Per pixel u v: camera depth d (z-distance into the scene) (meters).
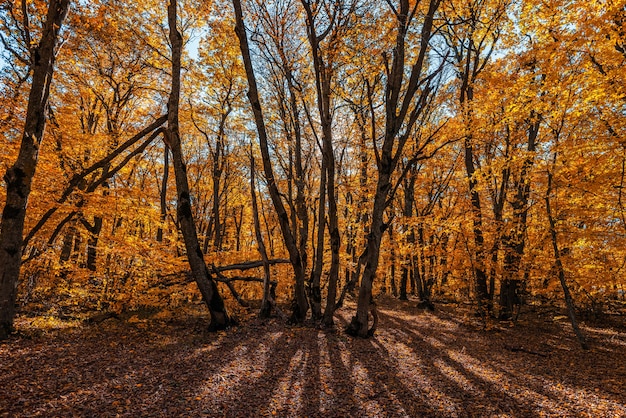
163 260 10.27
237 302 13.23
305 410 5.19
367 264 10.08
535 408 5.66
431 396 6.04
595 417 5.34
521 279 12.52
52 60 7.44
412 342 10.09
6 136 8.72
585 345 9.88
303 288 10.95
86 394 4.96
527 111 9.97
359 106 15.14
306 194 15.70
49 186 9.21
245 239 29.34
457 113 15.30
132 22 13.09
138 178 19.77
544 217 10.96
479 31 14.31
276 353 7.78
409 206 18.14
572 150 8.61
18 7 8.91
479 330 12.24
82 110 13.71
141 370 6.04
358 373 6.97
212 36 14.76
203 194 26.20
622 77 7.59
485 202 19.20
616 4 7.44
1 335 6.80
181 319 10.39
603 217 9.52
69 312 9.70
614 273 9.73
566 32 9.25
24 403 4.52
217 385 5.73
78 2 8.40
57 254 10.23
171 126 9.13
